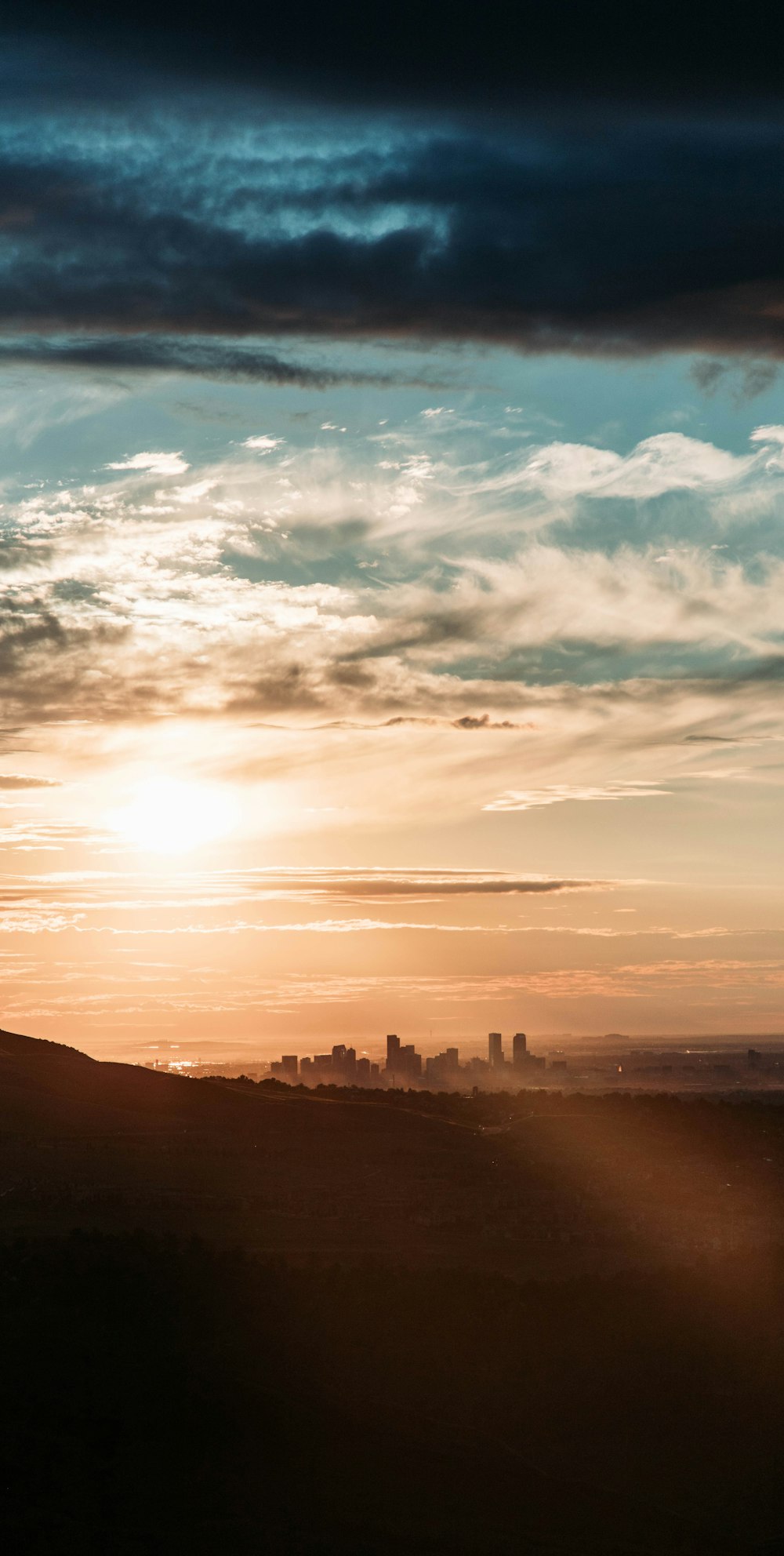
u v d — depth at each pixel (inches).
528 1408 1048.2
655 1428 1045.8
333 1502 940.0
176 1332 1051.9
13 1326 1023.6
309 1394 1024.9
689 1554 935.7
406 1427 1013.8
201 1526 901.2
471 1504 956.0
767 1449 1034.7
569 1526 949.2
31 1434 934.4
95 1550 864.9
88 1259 1115.9
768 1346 1125.1
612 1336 1115.9
